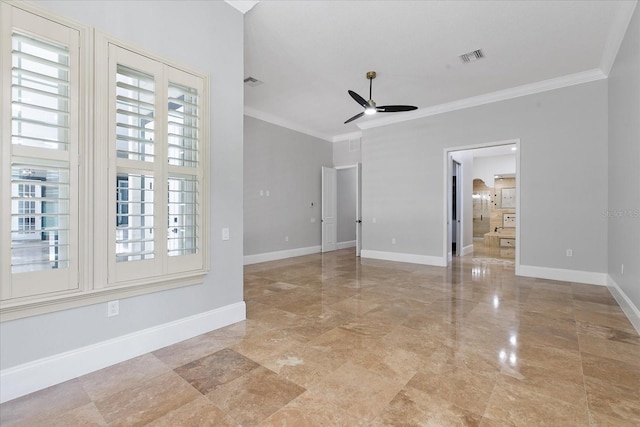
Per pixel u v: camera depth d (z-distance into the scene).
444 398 1.73
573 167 4.41
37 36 1.72
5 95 1.62
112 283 2.02
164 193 2.28
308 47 3.61
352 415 1.59
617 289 3.53
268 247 6.44
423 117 5.86
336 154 8.12
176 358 2.19
